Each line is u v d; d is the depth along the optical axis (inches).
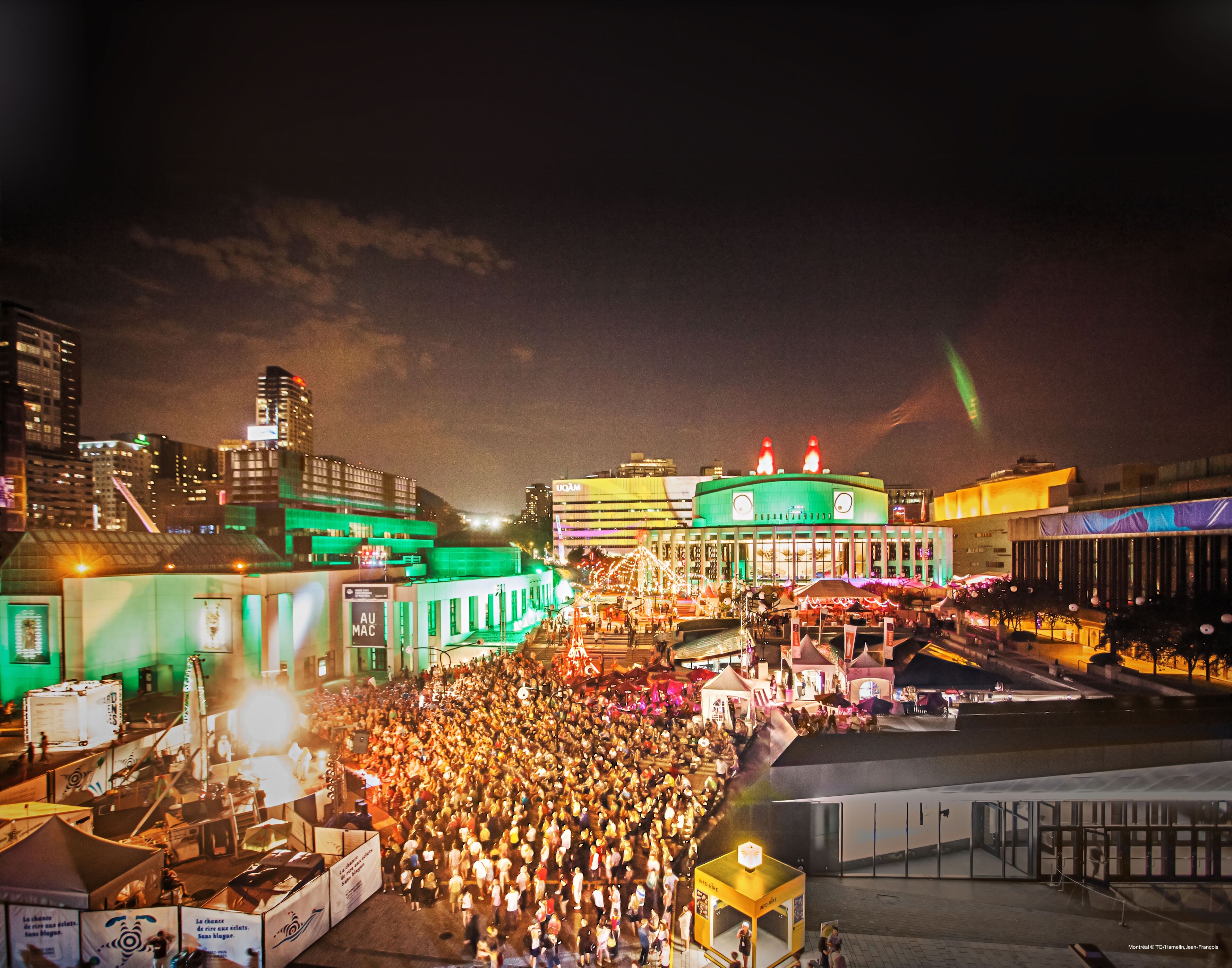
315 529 4089.6
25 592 1744.6
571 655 1972.2
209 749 1099.3
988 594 2716.5
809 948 724.7
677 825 929.5
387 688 2048.5
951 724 959.0
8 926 684.7
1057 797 870.4
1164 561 2449.6
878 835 908.6
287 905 705.0
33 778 1029.8
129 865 730.8
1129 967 675.4
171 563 2074.3
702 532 5915.4
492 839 921.5
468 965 704.4
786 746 943.7
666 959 677.3
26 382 4879.4
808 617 2596.0
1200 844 872.9
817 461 6717.5
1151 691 1563.7
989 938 748.0
